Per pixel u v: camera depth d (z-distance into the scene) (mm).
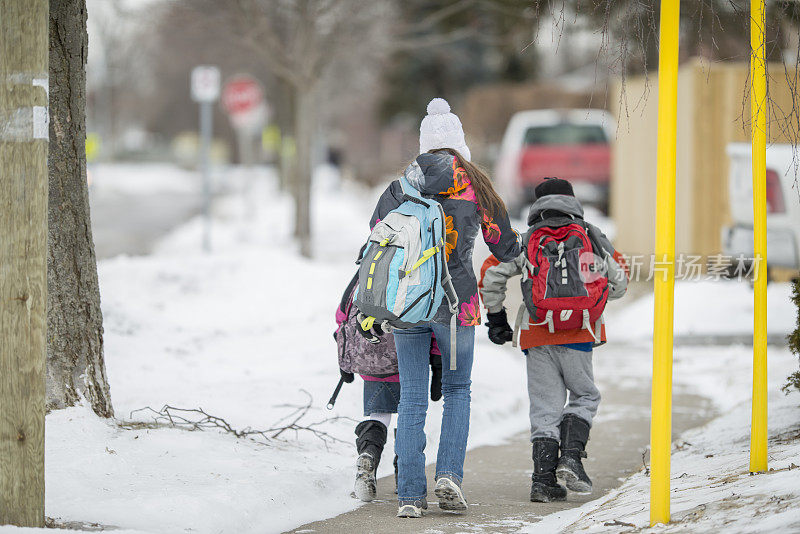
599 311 20797
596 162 80688
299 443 24109
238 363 34281
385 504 20562
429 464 24797
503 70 138375
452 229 19172
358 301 18531
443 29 70375
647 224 61125
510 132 89750
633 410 31344
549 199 21188
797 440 21891
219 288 49219
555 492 20969
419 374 19422
